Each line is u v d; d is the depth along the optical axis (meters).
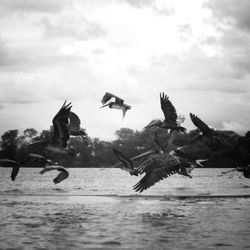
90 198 42.72
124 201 39.81
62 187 61.91
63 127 20.58
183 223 26.75
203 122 21.77
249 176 38.06
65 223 26.39
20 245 20.12
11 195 45.66
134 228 24.70
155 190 52.56
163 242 20.86
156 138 14.33
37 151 21.72
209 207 34.97
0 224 25.92
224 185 67.81
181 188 56.31
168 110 18.09
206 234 22.91
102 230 24.02
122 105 23.30
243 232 23.61
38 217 29.06
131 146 158.88
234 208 34.62
